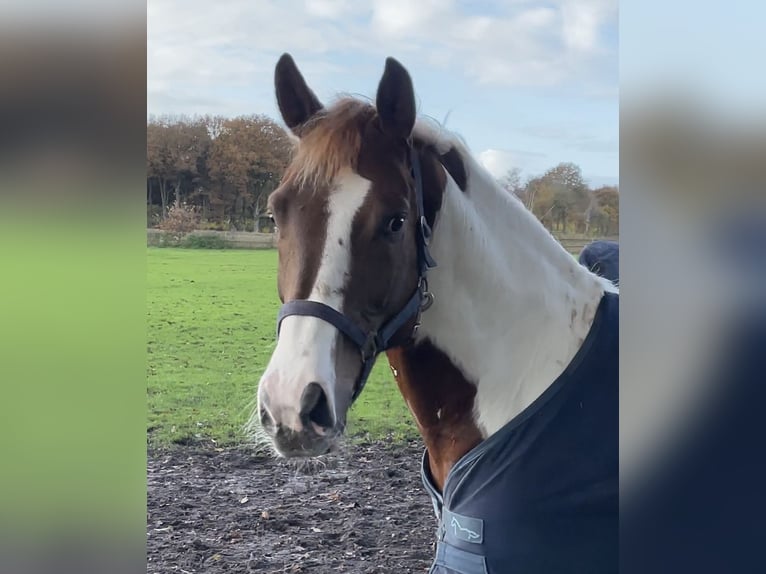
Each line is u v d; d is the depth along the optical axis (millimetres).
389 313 1275
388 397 4664
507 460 1329
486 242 1419
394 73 1264
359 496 3312
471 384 1428
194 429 3934
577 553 1288
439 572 1384
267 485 3418
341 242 1192
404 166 1286
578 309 1479
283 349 1175
